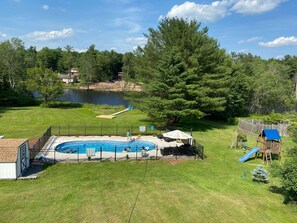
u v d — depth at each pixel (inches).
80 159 872.3
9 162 693.9
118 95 3814.0
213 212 545.6
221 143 1173.1
